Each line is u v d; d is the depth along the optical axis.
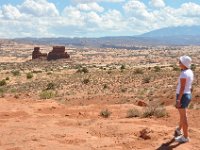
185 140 9.67
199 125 12.27
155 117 13.86
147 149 9.40
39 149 9.49
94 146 9.77
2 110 16.80
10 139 10.54
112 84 55.62
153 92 39.06
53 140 10.32
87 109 17.28
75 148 9.56
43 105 18.67
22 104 19.12
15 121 13.90
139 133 10.60
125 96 36.22
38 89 53.94
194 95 29.58
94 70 98.88
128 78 61.38
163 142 9.74
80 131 11.23
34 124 12.80
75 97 37.28
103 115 15.14
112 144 9.90
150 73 66.75
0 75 89.12
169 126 11.77
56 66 180.88
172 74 59.22
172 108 16.28
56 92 46.88
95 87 53.38
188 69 9.38
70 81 65.00
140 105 20.59
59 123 13.01
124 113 15.90
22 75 87.88
